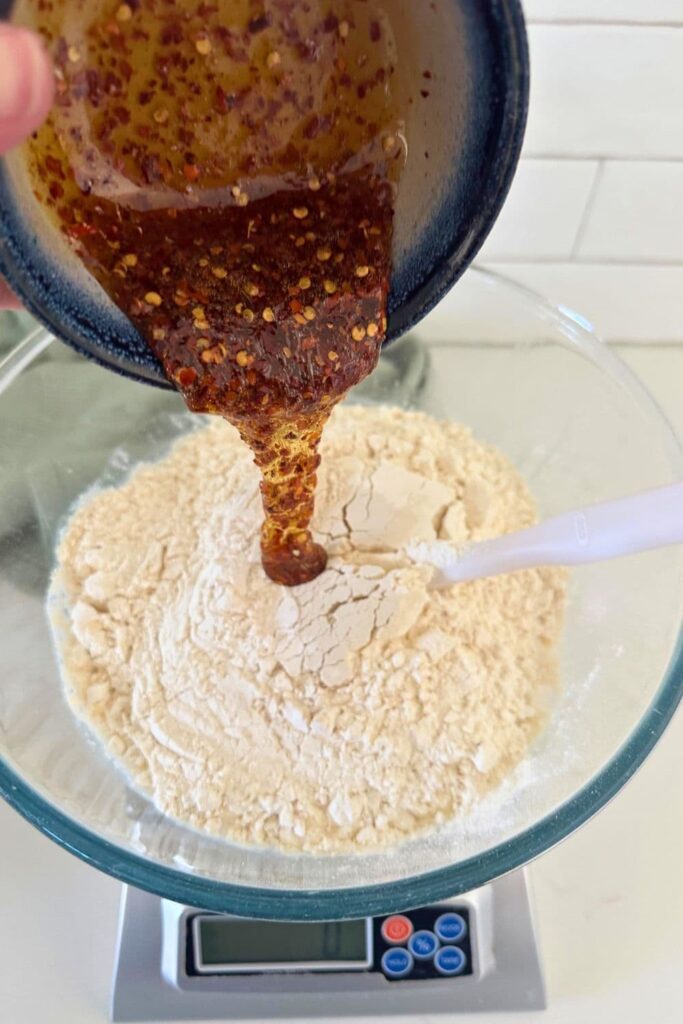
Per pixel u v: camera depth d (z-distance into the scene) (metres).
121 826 0.31
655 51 0.41
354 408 0.48
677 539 0.28
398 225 0.25
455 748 0.34
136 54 0.22
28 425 0.41
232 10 0.21
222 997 0.34
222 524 0.41
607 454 0.41
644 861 0.39
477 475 0.44
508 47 0.19
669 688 0.30
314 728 0.35
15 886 0.37
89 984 0.35
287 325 0.25
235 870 0.30
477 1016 0.35
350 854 0.32
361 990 0.34
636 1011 0.35
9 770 0.30
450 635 0.36
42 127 0.22
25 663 0.37
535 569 0.40
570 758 0.33
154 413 0.47
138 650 0.38
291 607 0.37
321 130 0.24
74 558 0.42
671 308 0.55
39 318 0.22
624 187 0.48
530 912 0.35
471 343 0.46
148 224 0.25
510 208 0.49
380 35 0.22
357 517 0.40
